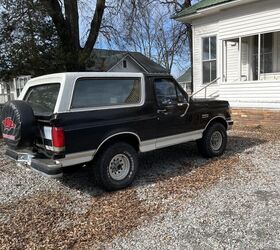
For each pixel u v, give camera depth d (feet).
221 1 42.70
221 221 13.50
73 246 12.03
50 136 15.65
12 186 18.97
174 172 20.83
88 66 49.26
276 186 17.38
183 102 21.57
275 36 41.86
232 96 42.22
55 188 18.54
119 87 18.11
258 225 13.01
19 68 41.01
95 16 49.75
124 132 17.87
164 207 15.20
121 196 16.96
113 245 11.97
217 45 47.34
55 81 16.63
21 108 16.06
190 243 11.87
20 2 39.86
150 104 19.33
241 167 21.18
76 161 16.10
